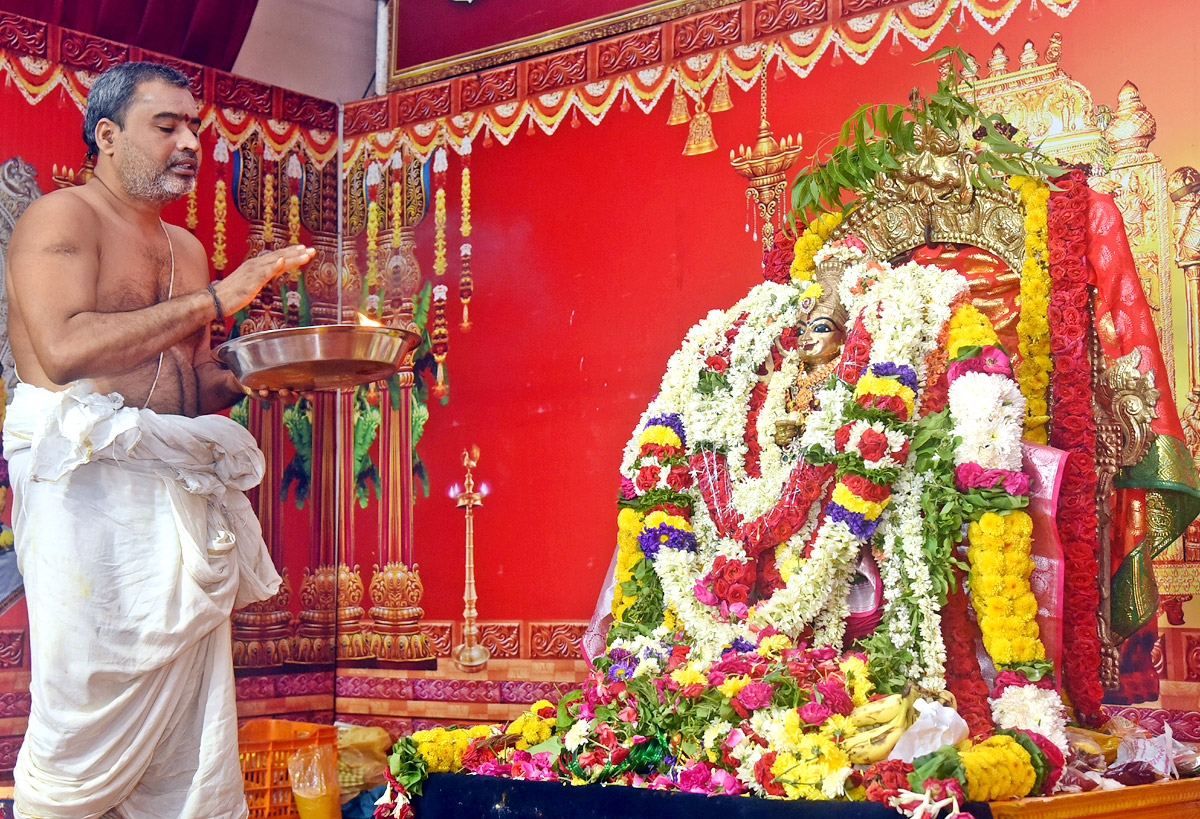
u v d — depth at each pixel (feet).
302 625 16.70
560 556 15.47
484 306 16.40
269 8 16.98
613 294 15.33
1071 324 10.07
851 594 9.50
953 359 9.24
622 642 9.81
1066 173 10.41
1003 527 8.55
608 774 8.15
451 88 16.98
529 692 15.52
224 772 11.71
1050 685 8.48
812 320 10.10
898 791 6.94
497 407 16.15
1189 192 11.50
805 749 7.54
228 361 10.98
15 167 14.28
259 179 16.83
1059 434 10.04
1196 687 10.98
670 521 10.05
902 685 8.44
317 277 17.39
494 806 8.29
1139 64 11.84
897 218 11.25
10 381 13.74
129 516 11.48
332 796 14.51
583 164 15.74
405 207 17.21
